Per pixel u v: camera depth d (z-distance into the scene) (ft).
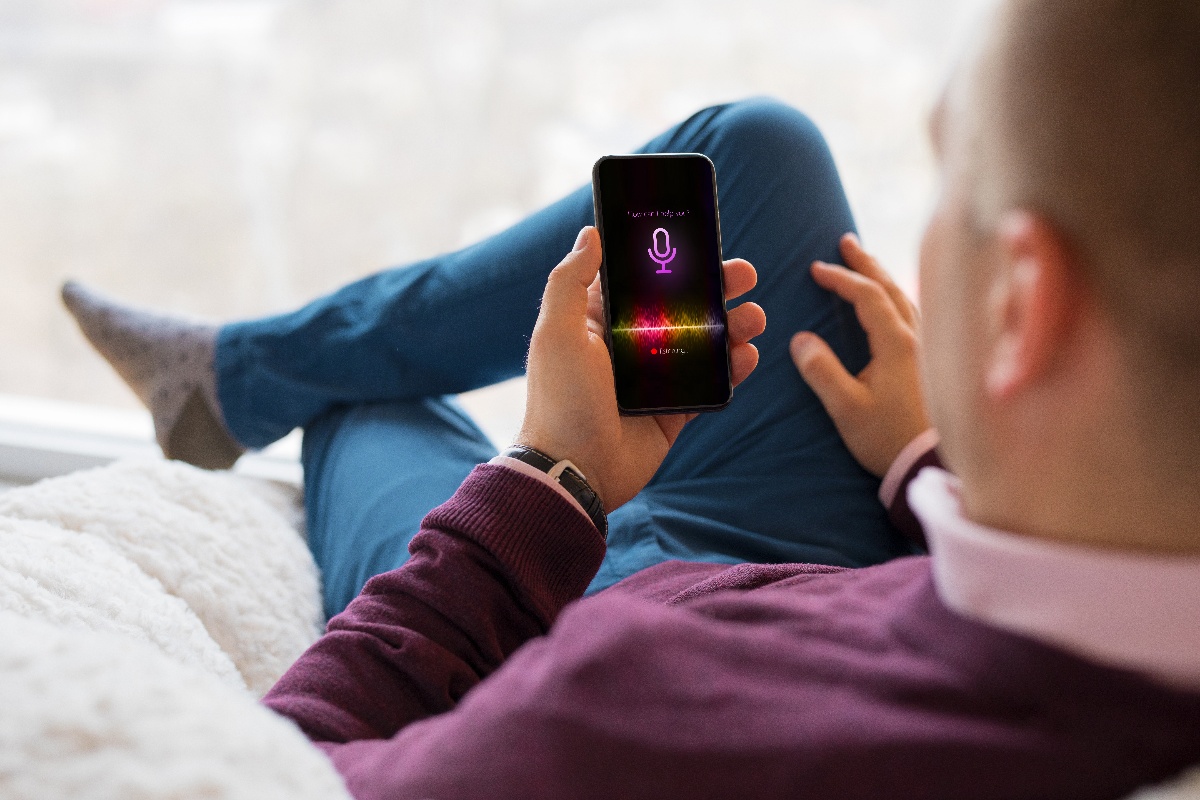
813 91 4.66
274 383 3.40
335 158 4.91
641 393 2.20
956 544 1.25
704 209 2.26
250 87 4.89
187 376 3.46
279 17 4.84
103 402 4.86
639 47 4.74
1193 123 1.02
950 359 1.28
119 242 4.99
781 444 2.97
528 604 1.88
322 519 3.21
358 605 1.90
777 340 2.96
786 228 2.95
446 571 1.86
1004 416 1.20
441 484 3.07
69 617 2.22
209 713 1.37
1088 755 1.13
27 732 1.24
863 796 1.17
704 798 1.21
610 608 1.36
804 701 1.25
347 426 3.38
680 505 2.93
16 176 4.97
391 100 4.86
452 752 1.33
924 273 1.34
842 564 2.86
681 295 2.24
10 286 4.98
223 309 4.99
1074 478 1.15
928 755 1.17
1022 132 1.13
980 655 1.21
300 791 1.33
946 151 1.33
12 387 4.89
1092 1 1.08
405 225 4.92
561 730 1.25
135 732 1.28
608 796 1.23
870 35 4.57
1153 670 1.12
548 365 2.08
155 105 4.92
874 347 2.92
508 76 4.81
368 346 3.29
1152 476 1.10
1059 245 1.09
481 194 4.90
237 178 4.94
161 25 4.87
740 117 2.97
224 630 2.62
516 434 2.17
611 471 2.15
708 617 1.52
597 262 2.11
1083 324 1.10
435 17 4.78
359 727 1.74
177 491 2.87
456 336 3.22
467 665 1.83
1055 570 1.15
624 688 1.27
